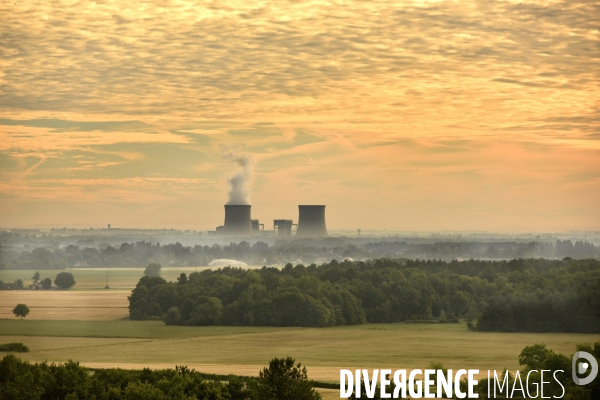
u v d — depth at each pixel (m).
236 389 112.12
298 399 100.94
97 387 110.06
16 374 113.75
